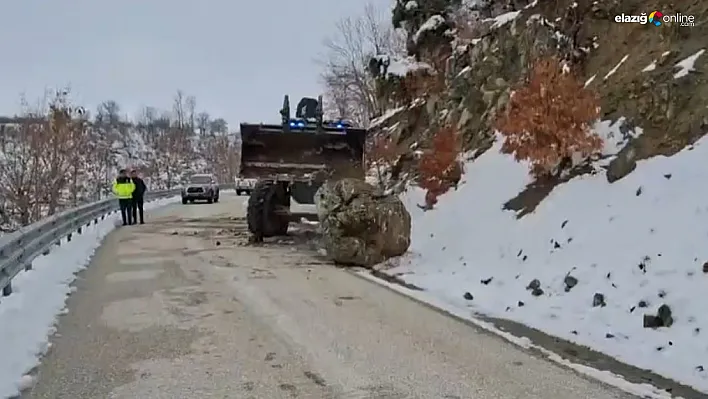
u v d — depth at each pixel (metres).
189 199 32.88
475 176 15.06
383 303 8.28
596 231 9.57
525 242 10.59
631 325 6.77
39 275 9.84
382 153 19.78
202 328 6.98
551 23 15.84
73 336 6.66
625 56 13.53
